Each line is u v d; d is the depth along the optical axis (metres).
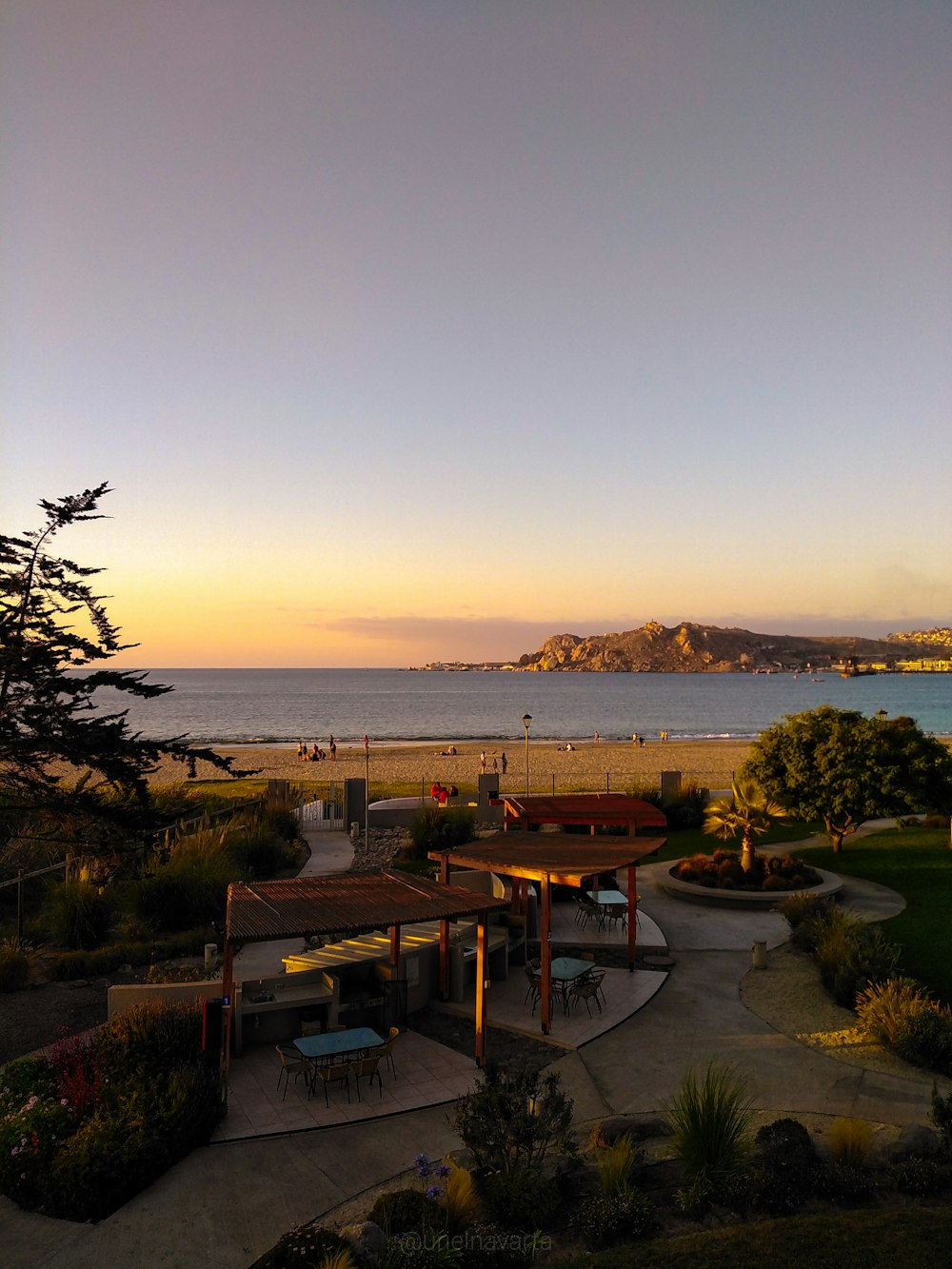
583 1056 13.56
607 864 15.61
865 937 17.41
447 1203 8.34
